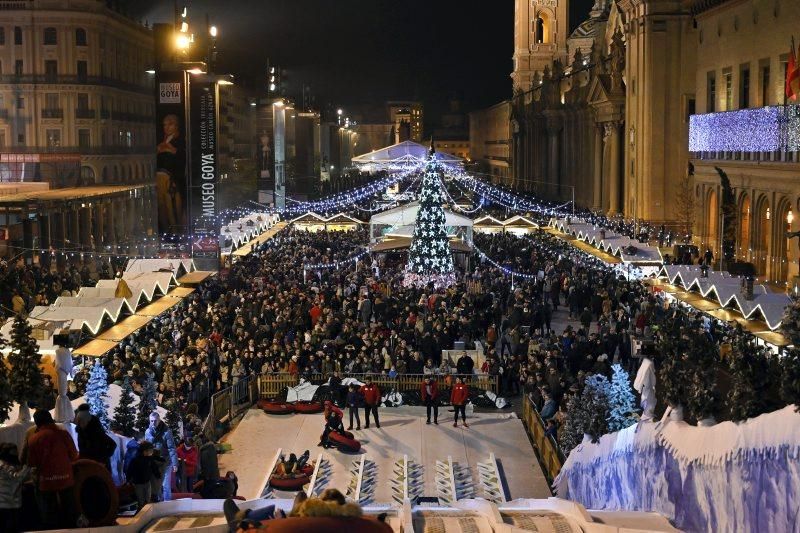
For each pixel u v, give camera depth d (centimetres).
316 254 6303
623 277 5209
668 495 1911
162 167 5353
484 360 3962
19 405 2031
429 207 5481
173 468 2308
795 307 1848
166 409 2714
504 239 7312
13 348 2017
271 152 8656
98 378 2383
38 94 10131
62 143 10200
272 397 3747
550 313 4878
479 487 2878
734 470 1641
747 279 3556
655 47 7425
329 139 17988
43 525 1516
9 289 3569
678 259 5606
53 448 1507
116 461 2106
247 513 1249
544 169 12594
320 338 4022
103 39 10519
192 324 4059
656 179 7475
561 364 3722
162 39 5341
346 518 850
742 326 3450
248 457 3136
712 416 1862
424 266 5475
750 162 5525
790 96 4928
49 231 6831
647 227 7225
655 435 1977
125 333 3559
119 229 8625
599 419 2409
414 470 3011
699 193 6500
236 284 5284
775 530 1523
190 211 5375
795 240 5000
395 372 3766
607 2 15050
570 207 9706
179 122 5334
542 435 3092
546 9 15738
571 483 2606
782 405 1662
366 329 4222
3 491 1462
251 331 4106
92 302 3684
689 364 1948
